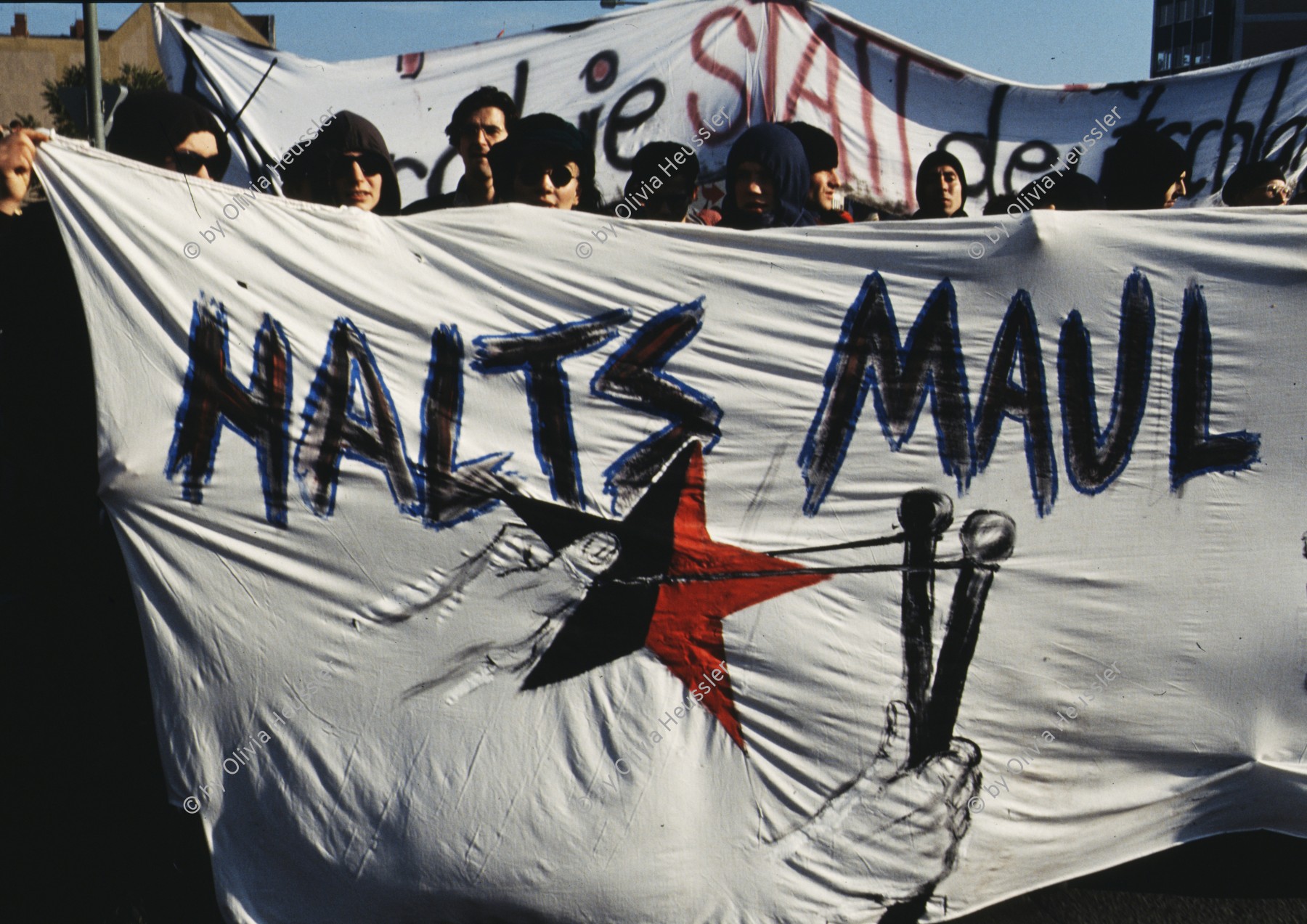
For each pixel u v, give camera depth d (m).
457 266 2.70
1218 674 3.08
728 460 2.82
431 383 2.68
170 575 2.57
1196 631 3.06
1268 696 3.12
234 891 2.65
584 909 2.75
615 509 2.76
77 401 2.75
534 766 2.71
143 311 2.52
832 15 5.75
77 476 2.78
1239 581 3.07
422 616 2.68
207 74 5.46
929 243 2.88
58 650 2.89
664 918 2.78
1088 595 2.99
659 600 2.77
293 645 2.63
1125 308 2.96
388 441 2.65
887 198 5.87
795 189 3.72
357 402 2.64
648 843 2.75
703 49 5.67
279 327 2.60
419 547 2.67
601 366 2.76
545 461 2.73
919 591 2.90
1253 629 3.08
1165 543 3.02
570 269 2.75
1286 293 3.02
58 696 2.94
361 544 2.65
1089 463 2.98
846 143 5.82
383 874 2.68
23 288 2.70
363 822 2.66
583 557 2.74
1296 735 3.15
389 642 2.66
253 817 2.65
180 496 2.56
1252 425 3.04
